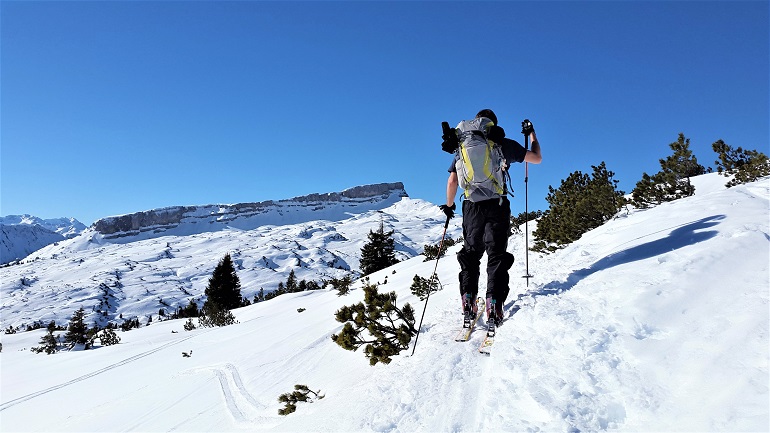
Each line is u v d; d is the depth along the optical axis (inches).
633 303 98.1
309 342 331.3
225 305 1932.8
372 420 98.0
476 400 88.4
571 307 112.4
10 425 303.1
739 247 117.5
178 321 1203.9
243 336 520.7
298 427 123.2
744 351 68.1
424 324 171.5
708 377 65.2
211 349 474.0
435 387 101.7
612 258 154.2
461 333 137.9
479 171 138.0
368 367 181.5
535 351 95.5
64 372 518.3
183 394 275.0
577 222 338.3
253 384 252.2
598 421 66.1
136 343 706.2
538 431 67.4
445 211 157.0
